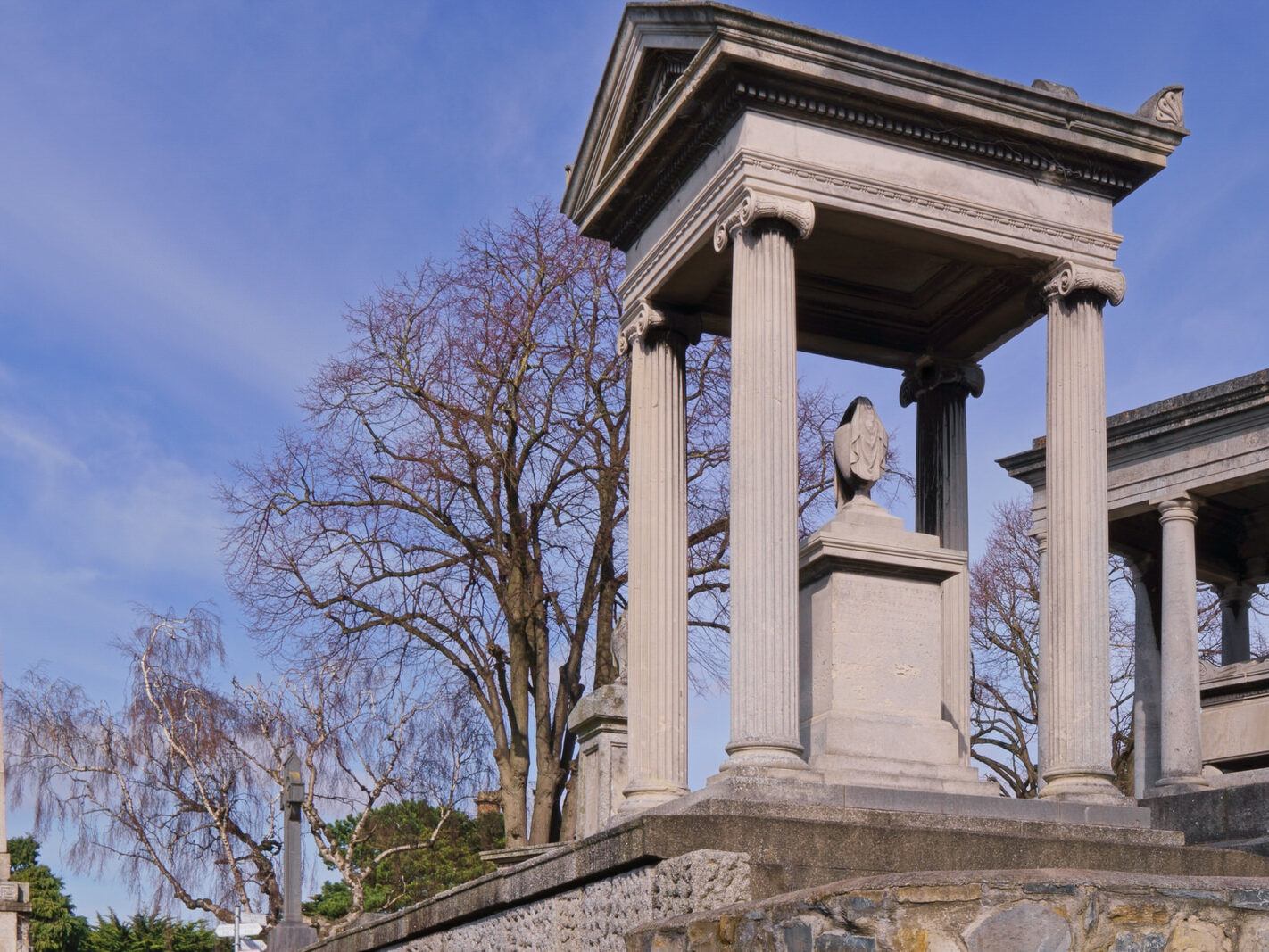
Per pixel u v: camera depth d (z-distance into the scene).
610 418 27.94
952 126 13.75
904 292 16.09
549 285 27.86
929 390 16.66
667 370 15.12
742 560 12.22
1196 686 21.77
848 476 13.29
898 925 6.54
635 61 14.48
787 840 10.40
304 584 27.89
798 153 13.26
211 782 31.78
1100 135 14.17
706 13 13.05
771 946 7.25
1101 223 14.38
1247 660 25.88
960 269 15.39
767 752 11.70
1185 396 22.38
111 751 30.98
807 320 16.38
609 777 18.47
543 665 27.69
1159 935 6.27
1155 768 23.91
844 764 12.20
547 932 11.91
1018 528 40.47
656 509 14.66
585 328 28.08
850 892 6.78
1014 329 16.00
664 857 10.13
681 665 14.29
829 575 12.77
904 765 12.33
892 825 11.00
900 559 12.83
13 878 58.06
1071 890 6.30
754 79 13.12
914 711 12.69
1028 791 37.44
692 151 14.05
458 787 30.25
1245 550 26.03
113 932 53.38
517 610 27.25
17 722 31.00
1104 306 14.30
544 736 27.39
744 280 12.93
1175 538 22.42
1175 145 14.47
